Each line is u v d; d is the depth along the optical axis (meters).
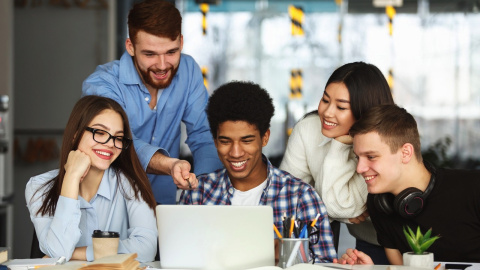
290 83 10.79
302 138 2.64
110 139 2.26
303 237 1.92
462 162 10.40
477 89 10.62
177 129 2.98
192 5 10.65
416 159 2.19
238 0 10.75
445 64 10.71
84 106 2.27
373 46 10.77
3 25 4.81
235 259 1.88
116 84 2.80
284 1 10.78
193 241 1.90
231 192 2.44
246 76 10.81
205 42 10.73
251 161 2.31
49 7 5.82
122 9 5.89
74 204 2.15
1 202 4.73
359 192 2.48
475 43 10.65
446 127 10.65
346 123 2.44
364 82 2.42
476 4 10.62
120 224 2.37
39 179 2.33
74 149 2.26
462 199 2.21
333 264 2.02
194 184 2.33
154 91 2.87
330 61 10.80
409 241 1.95
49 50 5.81
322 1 10.79
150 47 2.60
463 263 2.06
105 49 5.81
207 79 10.74
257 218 1.87
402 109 2.20
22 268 1.92
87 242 2.30
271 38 10.83
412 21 10.77
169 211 1.91
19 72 5.82
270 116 2.35
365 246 2.76
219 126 2.29
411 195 2.12
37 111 5.80
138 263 1.86
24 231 5.62
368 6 10.73
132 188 2.36
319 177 2.51
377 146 2.12
